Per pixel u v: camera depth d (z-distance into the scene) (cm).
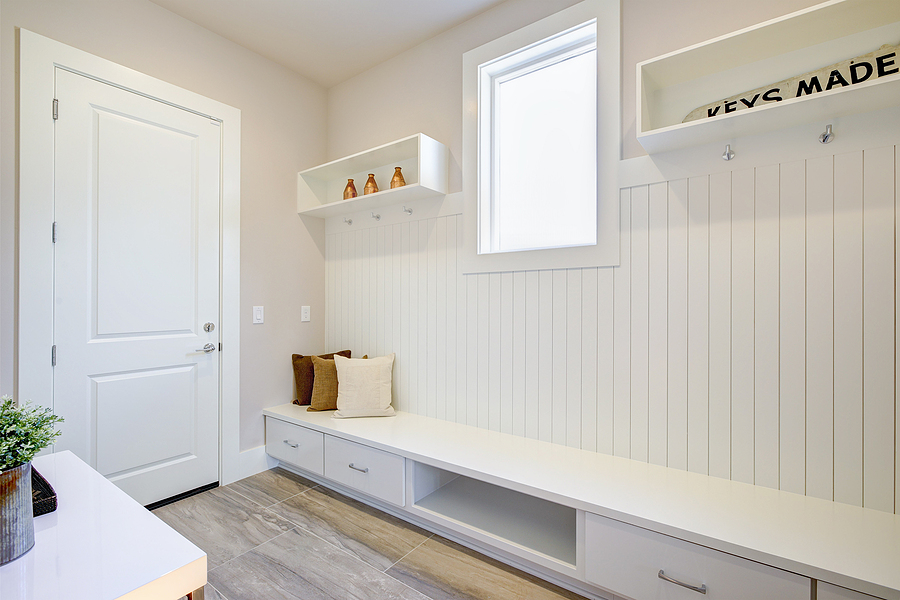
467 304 236
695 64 162
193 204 238
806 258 151
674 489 156
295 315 291
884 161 139
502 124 239
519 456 188
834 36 144
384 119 279
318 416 255
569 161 216
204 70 244
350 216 296
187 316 235
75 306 196
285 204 286
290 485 249
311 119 303
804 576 113
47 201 187
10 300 179
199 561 80
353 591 157
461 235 238
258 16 234
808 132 150
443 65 251
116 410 209
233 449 254
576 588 158
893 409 138
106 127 205
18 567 75
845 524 132
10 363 179
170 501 227
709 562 126
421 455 192
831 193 147
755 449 160
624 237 187
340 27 245
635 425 184
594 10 194
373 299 281
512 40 218
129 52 214
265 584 160
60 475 113
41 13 187
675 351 175
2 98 176
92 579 72
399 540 192
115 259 209
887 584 104
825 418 148
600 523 145
